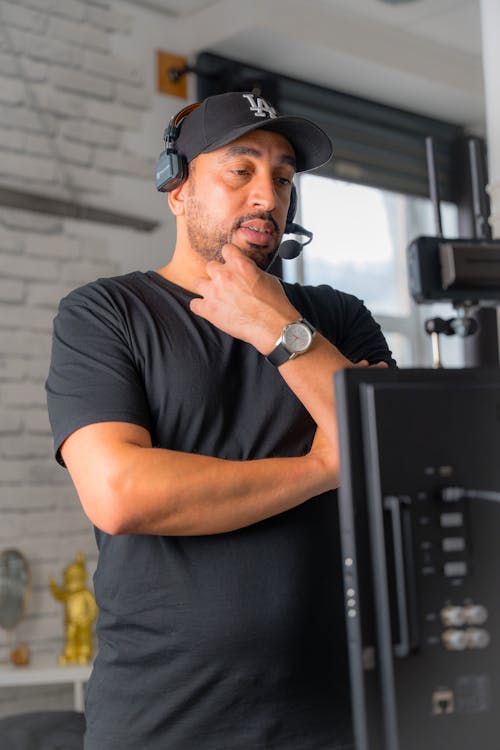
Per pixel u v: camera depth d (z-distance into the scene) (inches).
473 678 30.1
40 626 149.2
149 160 165.8
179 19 171.9
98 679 51.2
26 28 155.1
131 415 49.8
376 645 29.8
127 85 164.2
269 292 47.3
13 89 153.3
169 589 48.9
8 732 91.4
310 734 49.1
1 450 148.8
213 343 52.7
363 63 179.2
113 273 160.2
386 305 198.5
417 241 36.7
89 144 159.6
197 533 47.5
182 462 47.2
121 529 47.0
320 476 47.9
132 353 51.9
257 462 47.8
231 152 53.9
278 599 49.0
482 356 191.0
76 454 49.1
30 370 152.0
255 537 49.6
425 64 187.3
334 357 46.6
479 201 41.5
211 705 48.6
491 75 146.6
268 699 48.6
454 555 30.3
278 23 167.0
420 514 30.2
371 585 30.0
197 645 48.4
